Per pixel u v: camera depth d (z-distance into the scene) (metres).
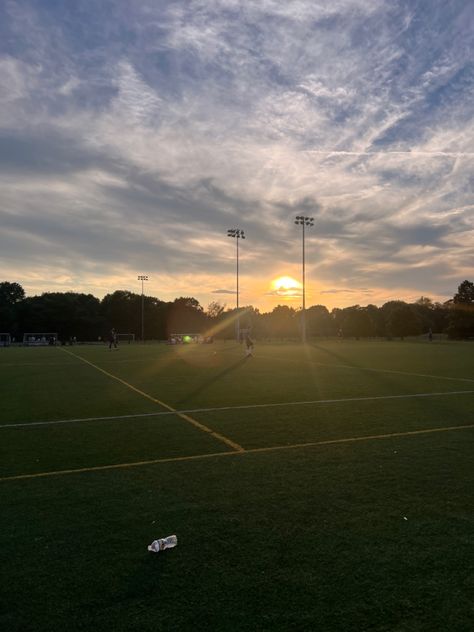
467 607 2.98
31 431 8.23
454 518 4.33
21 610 2.97
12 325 97.69
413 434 7.80
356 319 95.75
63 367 23.30
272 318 123.38
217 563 3.52
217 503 4.72
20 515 4.45
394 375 17.73
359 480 5.41
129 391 13.59
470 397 11.98
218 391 13.36
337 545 3.80
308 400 11.60
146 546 3.80
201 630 2.77
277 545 3.80
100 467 6.02
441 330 115.19
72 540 3.91
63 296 103.88
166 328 114.19
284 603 3.02
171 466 6.04
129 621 2.85
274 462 6.19
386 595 3.10
